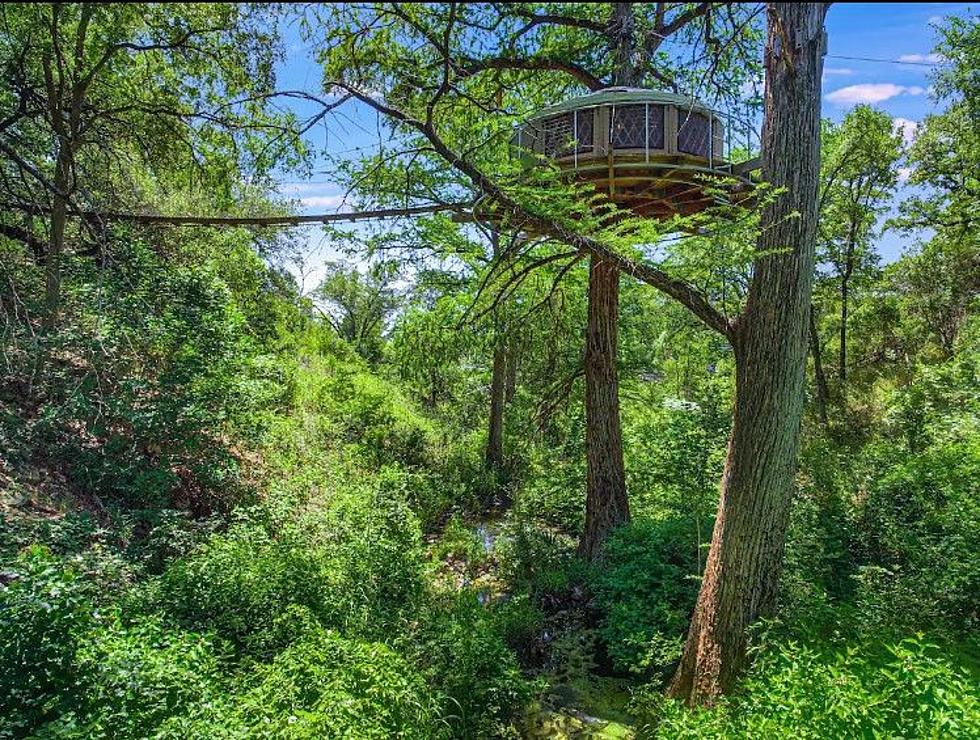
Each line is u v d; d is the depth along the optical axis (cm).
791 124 564
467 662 637
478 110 946
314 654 465
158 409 814
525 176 721
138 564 640
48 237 1046
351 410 1636
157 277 973
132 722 365
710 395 1282
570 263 1008
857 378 2317
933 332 2258
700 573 802
